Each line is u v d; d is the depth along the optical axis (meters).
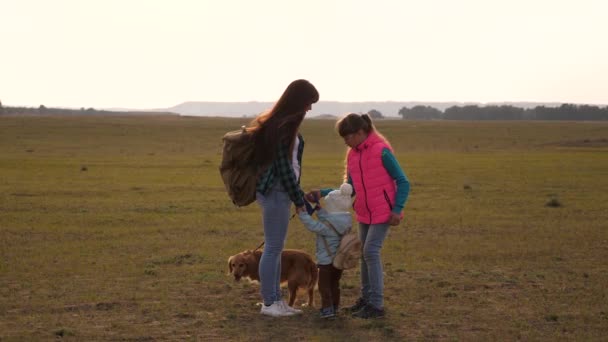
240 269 8.61
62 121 95.94
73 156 46.41
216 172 32.69
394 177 8.12
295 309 8.45
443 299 9.18
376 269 8.26
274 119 7.93
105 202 20.42
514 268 11.30
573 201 21.33
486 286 9.95
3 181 26.81
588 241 14.00
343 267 7.97
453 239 14.24
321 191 8.53
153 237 14.32
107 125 88.75
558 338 7.51
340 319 8.20
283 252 8.77
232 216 17.67
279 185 8.11
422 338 7.48
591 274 10.84
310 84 8.09
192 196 22.28
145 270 10.84
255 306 8.77
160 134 75.69
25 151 52.38
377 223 8.20
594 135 83.00
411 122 126.69
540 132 88.88
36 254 12.24
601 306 8.87
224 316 8.30
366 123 8.26
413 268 11.26
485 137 79.25
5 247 12.90
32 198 21.22
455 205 20.30
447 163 40.12
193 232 15.04
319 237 8.19
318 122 114.06
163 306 8.70
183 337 7.45
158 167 35.59
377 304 8.30
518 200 21.58
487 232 15.21
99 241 13.76
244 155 8.02
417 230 15.49
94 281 10.09
